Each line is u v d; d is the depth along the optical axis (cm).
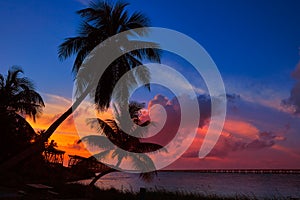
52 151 3073
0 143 2288
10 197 1075
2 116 2295
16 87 2558
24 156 1634
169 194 2258
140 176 2458
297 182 11731
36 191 1489
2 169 1573
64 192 2075
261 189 6906
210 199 2234
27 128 2528
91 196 2041
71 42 1958
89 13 1991
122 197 2055
